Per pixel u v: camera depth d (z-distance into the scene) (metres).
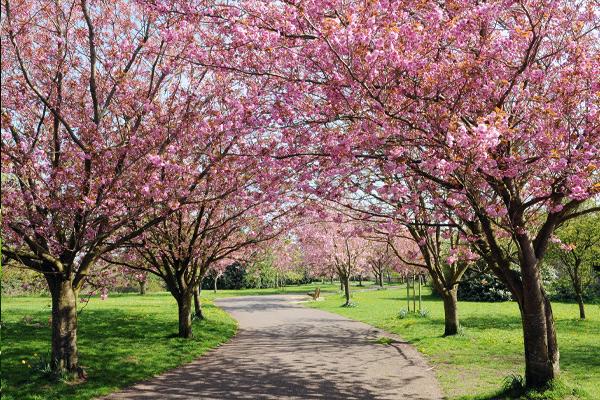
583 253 21.41
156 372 12.19
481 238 9.76
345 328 21.52
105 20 12.11
